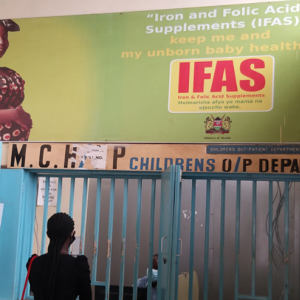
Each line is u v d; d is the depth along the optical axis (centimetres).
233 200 461
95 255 363
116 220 484
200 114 352
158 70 366
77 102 375
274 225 447
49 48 388
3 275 360
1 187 373
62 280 206
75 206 474
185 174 347
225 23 360
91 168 363
